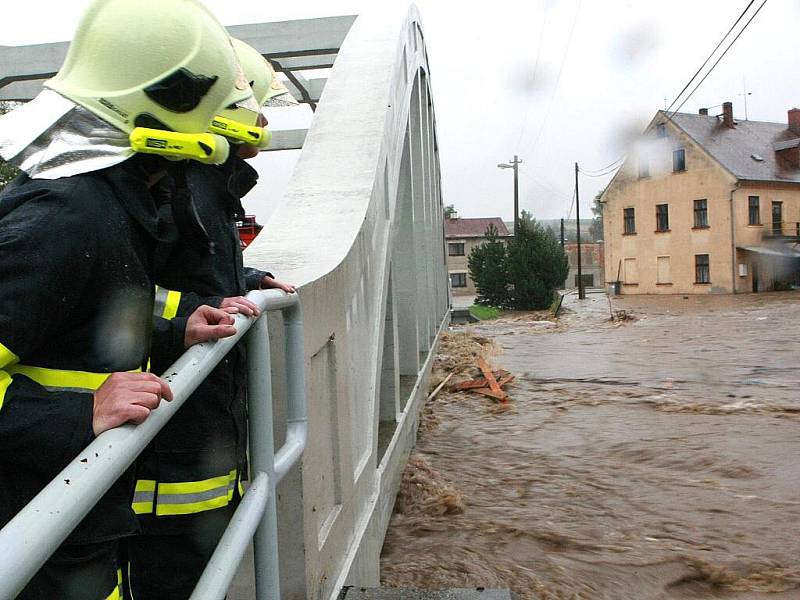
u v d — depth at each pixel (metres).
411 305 9.84
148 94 1.79
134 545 2.29
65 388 1.62
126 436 1.29
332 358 3.58
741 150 42.94
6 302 1.42
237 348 2.40
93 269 1.59
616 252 47.66
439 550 5.43
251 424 2.13
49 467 1.38
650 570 5.13
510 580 4.91
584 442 9.13
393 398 6.98
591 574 5.05
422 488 6.82
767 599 4.72
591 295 49.75
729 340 19.95
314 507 3.02
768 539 5.73
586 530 5.91
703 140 42.50
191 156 1.78
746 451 8.43
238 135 2.37
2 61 11.01
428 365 12.55
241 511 1.88
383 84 7.04
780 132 47.03
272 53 10.94
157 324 1.84
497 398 12.09
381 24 8.32
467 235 71.00
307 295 3.05
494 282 43.00
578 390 12.97
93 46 1.82
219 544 1.71
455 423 10.42
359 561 3.94
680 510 6.45
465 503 6.62
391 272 6.80
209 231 2.37
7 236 1.46
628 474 7.67
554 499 6.79
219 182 2.46
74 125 1.75
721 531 5.91
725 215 40.88
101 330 1.66
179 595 2.29
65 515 1.05
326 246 4.25
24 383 1.46
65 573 1.57
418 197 12.04
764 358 16.20
